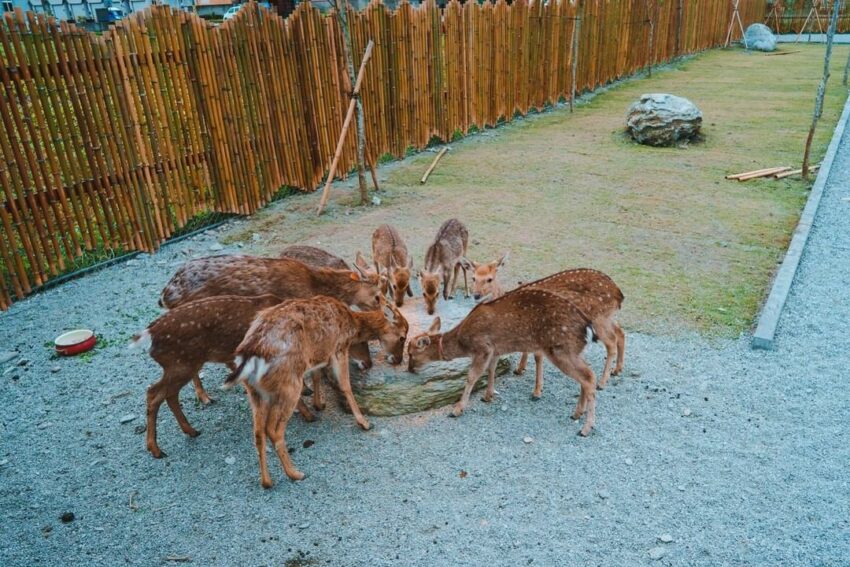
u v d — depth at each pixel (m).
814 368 3.25
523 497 2.50
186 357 2.70
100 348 3.71
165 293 3.24
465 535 2.33
